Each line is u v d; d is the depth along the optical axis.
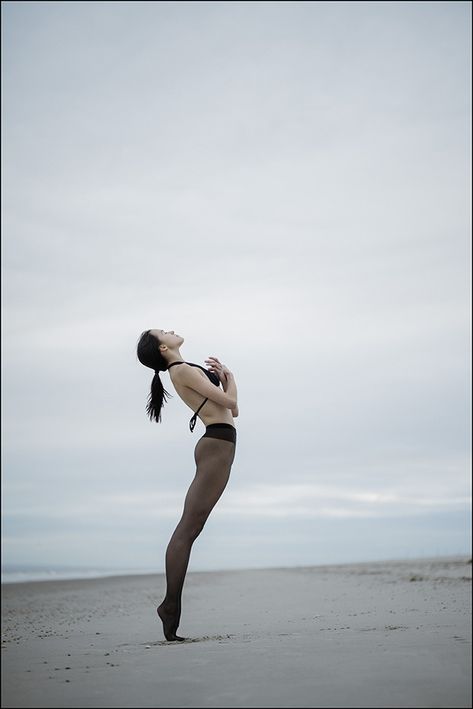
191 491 5.15
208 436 5.23
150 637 5.27
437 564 18.17
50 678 3.29
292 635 4.56
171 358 5.48
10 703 2.80
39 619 7.86
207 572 20.08
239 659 3.51
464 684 2.84
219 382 5.61
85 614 8.43
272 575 16.44
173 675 3.20
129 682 3.09
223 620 6.54
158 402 5.62
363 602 8.01
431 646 3.71
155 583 15.57
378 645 3.80
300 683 2.93
